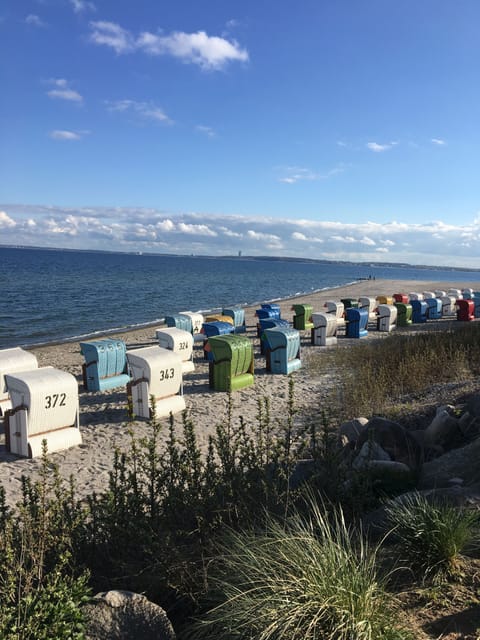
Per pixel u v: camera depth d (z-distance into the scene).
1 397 10.82
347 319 22.84
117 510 4.08
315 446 5.50
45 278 73.19
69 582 3.27
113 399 12.27
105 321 33.69
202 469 6.23
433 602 3.25
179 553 3.68
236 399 12.16
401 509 4.16
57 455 8.56
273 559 3.30
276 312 25.03
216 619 3.09
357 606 2.92
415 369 11.95
